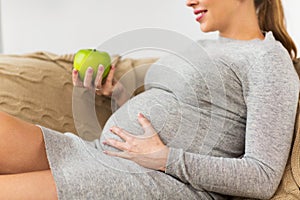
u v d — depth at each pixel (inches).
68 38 103.2
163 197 48.5
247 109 52.2
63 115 66.2
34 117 64.2
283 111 49.9
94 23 101.5
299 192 48.4
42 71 66.3
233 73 54.0
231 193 49.3
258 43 55.2
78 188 46.3
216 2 58.0
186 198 49.4
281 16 61.0
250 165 48.6
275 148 49.0
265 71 51.5
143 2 98.4
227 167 48.8
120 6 99.9
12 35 105.5
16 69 64.9
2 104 63.0
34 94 64.8
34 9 104.0
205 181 48.9
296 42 79.4
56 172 47.2
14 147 49.0
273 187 48.6
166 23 97.5
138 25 99.3
